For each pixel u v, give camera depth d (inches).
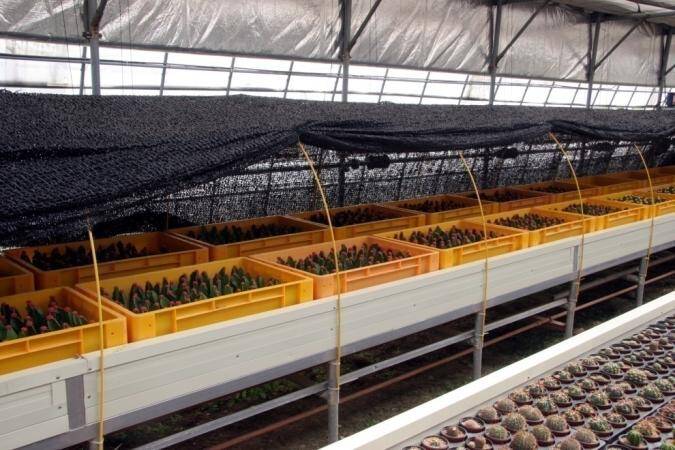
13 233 126.6
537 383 106.8
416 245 223.9
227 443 177.9
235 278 186.5
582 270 274.1
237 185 265.0
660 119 363.9
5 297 156.2
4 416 119.9
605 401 102.0
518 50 626.8
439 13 538.6
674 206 340.2
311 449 203.5
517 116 289.7
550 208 326.0
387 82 705.6
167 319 149.0
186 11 400.8
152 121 192.9
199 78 553.9
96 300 153.6
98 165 152.3
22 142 153.1
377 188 322.7
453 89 774.5
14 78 415.8
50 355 129.9
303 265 206.7
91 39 319.0
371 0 486.3
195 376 148.7
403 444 86.0
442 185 357.4
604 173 464.8
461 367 267.4
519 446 86.5
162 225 247.8
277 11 439.2
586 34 691.4
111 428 135.9
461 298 218.4
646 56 794.2
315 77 641.6
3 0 335.6
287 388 246.2
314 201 295.9
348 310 181.3
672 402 103.8
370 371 197.3
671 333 131.3
